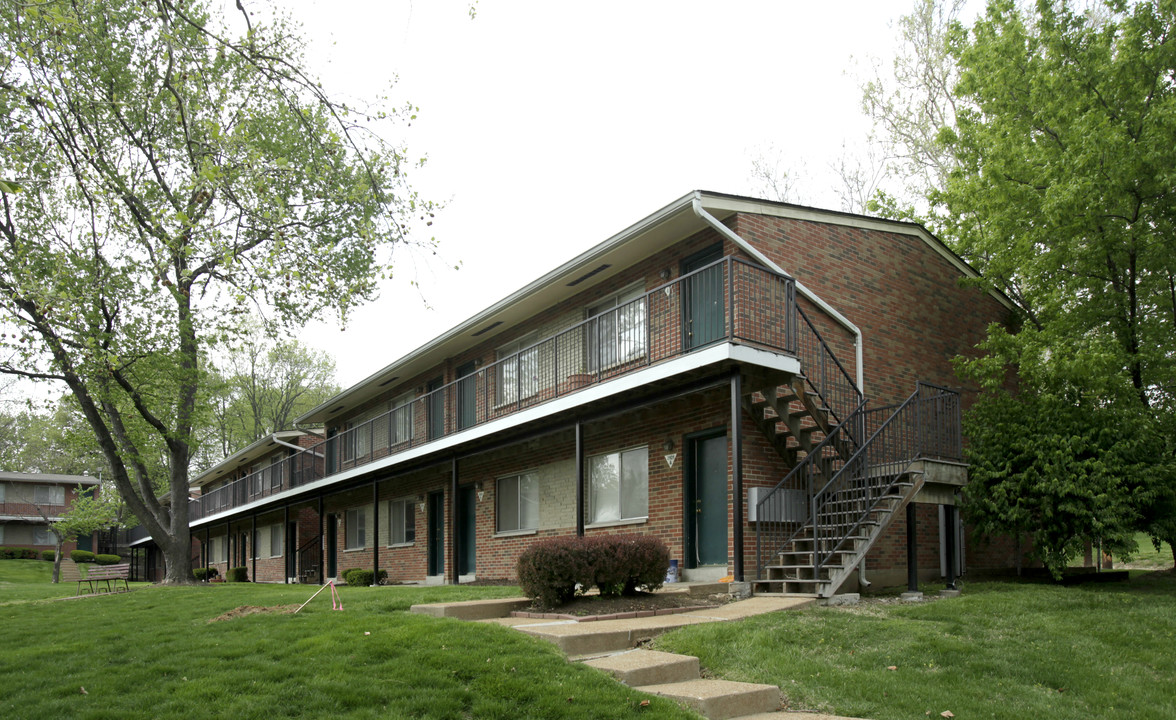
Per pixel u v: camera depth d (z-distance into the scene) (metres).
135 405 20.55
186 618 10.66
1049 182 13.35
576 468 14.09
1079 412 12.05
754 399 12.71
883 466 12.44
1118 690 6.96
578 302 16.91
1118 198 12.55
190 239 11.47
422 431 23.53
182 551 21.52
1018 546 15.47
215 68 13.80
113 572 20.67
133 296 17.75
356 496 27.64
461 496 21.20
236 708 6.05
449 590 13.70
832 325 13.97
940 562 14.87
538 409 14.26
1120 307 13.96
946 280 16.50
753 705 6.66
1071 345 12.98
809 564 11.68
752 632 8.41
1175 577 13.51
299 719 5.88
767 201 13.34
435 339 20.53
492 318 18.61
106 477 47.38
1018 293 17.52
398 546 24.00
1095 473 11.30
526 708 6.14
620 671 6.93
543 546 9.95
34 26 9.89
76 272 15.87
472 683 6.57
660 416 14.40
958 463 12.41
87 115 15.19
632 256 14.95
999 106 14.70
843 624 8.80
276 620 9.57
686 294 14.01
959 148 16.41
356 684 6.53
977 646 8.03
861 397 13.16
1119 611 9.48
